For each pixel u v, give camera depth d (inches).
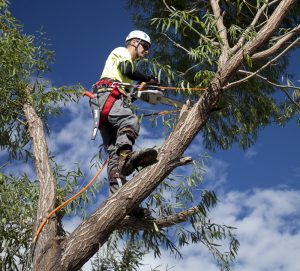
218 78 153.3
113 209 145.6
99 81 159.8
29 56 198.7
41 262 145.6
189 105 161.0
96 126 153.5
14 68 189.2
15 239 167.8
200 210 173.2
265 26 156.6
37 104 197.0
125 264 178.4
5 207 169.2
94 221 145.5
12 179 175.9
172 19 161.6
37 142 180.2
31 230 170.4
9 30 201.3
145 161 143.4
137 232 178.7
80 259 144.9
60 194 174.7
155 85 162.4
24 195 173.3
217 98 152.6
